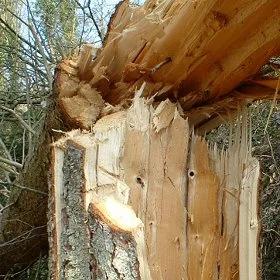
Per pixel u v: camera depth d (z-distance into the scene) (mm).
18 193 2348
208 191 1611
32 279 3006
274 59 1868
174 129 1597
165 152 1569
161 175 1548
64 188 1492
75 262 1389
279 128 2986
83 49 1747
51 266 1500
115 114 1642
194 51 1552
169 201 1547
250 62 1533
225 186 1638
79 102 1750
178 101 1704
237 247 1602
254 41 1456
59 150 1573
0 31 3951
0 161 2980
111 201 1378
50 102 1912
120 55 1705
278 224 2984
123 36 1678
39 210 2312
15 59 3596
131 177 1493
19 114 3416
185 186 1589
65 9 3688
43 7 3664
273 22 1373
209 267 1566
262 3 1316
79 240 1392
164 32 1572
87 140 1481
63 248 1444
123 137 1506
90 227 1306
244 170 1634
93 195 1401
